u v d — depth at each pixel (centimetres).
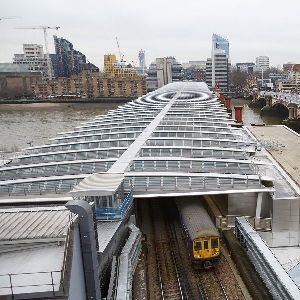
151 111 9331
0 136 13875
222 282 3744
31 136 13825
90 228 2300
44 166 5000
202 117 8388
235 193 4519
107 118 8769
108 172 4481
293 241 4447
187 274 3900
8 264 2016
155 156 5312
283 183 4928
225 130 7312
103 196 3559
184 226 4212
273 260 3516
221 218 4638
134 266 3553
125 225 3916
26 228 2248
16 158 5659
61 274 1859
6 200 4122
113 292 2822
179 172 4650
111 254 3244
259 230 4481
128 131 6925
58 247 2148
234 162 4956
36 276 1911
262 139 8294
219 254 4003
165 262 4131
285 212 4381
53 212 2456
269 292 3428
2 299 1759
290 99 16450
